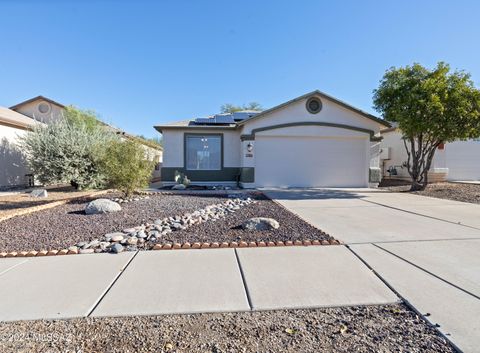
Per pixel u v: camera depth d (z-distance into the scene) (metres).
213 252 4.52
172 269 3.82
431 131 11.54
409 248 4.70
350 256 4.32
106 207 7.43
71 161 12.16
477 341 2.30
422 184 13.81
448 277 3.54
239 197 10.81
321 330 2.49
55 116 22.27
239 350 2.23
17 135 13.38
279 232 5.65
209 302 2.94
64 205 8.68
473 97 10.72
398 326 2.54
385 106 12.52
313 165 14.93
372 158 15.09
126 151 9.51
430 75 11.46
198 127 15.30
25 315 2.68
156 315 2.71
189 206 8.56
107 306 2.85
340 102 14.63
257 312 2.78
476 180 17.48
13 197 10.49
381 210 8.23
